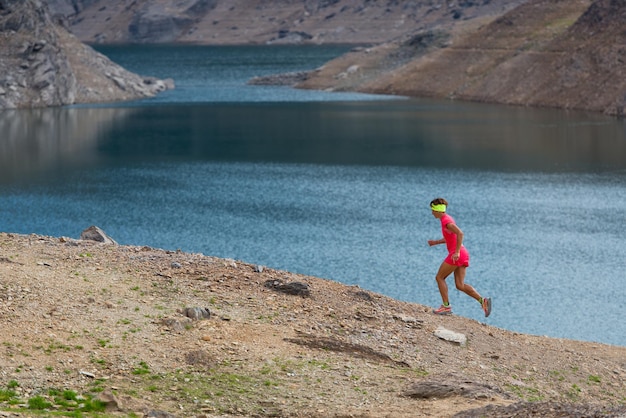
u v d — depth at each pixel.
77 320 17.95
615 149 98.06
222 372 16.73
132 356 16.84
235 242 55.41
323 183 78.25
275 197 71.62
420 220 62.19
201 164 90.38
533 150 98.06
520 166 86.75
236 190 75.06
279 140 109.31
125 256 22.28
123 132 118.62
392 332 19.86
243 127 123.44
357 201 69.62
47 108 154.62
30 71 156.50
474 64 177.75
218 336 18.19
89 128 123.00
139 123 129.62
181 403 15.39
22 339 16.80
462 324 21.41
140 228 60.06
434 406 15.99
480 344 20.47
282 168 87.31
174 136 114.12
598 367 20.83
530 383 18.80
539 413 15.39
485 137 109.56
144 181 80.19
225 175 83.31
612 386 19.81
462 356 19.42
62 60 162.00
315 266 49.00
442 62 184.00
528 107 151.38
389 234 57.53
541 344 21.86
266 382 16.50
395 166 87.62
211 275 21.52
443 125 123.00
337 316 20.20
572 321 38.72
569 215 63.66
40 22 161.00
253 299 20.39
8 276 19.52
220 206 67.81
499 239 55.84
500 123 125.31
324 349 18.41
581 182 77.62
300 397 16.05
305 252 52.50
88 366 16.25
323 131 117.56
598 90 148.25
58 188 76.56
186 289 20.48
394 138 109.56
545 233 57.62
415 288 44.25
